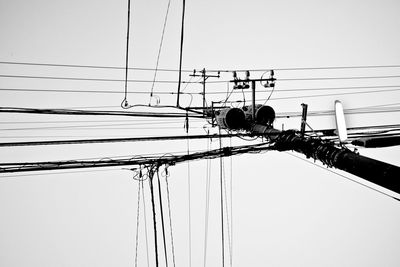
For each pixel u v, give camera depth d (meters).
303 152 6.21
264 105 10.14
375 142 4.65
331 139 5.80
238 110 9.77
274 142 6.96
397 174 3.68
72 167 6.45
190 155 7.17
